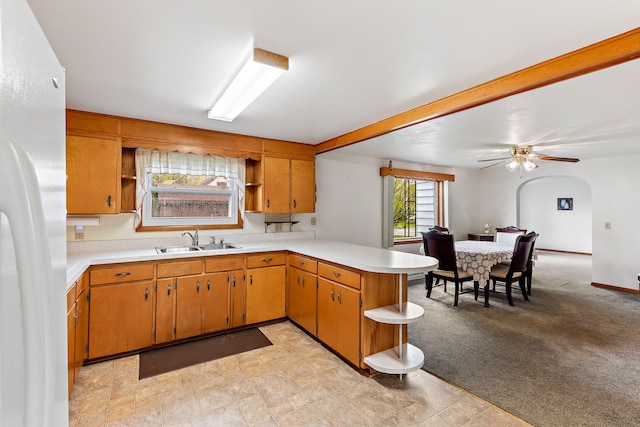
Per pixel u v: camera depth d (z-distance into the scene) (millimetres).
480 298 4355
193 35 1572
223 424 1802
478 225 6676
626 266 4652
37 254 497
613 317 3570
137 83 2133
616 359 2582
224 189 3686
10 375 451
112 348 2514
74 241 2863
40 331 498
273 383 2215
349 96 2381
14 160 454
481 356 2641
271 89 2258
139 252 2828
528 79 1922
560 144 3949
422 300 4270
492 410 1938
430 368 2441
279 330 3164
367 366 2299
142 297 2637
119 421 1815
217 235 3566
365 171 4867
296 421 1831
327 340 2701
